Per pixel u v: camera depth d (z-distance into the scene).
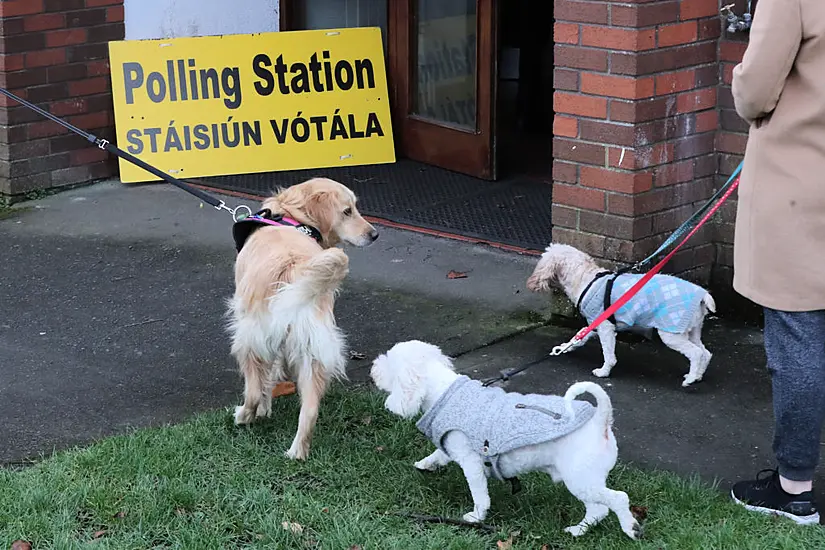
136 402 5.15
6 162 8.29
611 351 5.34
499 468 3.92
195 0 9.23
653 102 5.57
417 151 9.17
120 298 6.48
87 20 8.54
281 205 5.07
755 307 6.03
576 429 3.73
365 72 9.16
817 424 3.95
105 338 5.91
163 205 8.23
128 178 8.73
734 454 4.62
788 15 3.61
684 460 4.57
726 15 5.73
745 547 3.81
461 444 3.95
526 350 5.74
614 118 5.59
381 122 9.16
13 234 7.64
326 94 9.08
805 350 3.91
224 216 7.95
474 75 8.59
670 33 5.54
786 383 3.94
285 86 9.02
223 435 4.72
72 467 4.39
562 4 5.64
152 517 4.02
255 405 4.69
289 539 3.90
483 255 7.12
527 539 3.93
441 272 6.85
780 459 4.05
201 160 8.83
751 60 3.69
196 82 8.89
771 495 4.11
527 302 6.37
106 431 4.84
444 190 8.44
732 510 4.10
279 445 4.64
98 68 8.69
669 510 4.09
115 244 7.41
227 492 4.21
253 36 9.02
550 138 10.01
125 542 3.87
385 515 4.11
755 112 3.81
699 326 5.24
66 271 6.92
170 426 4.81
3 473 4.32
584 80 5.66
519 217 7.77
